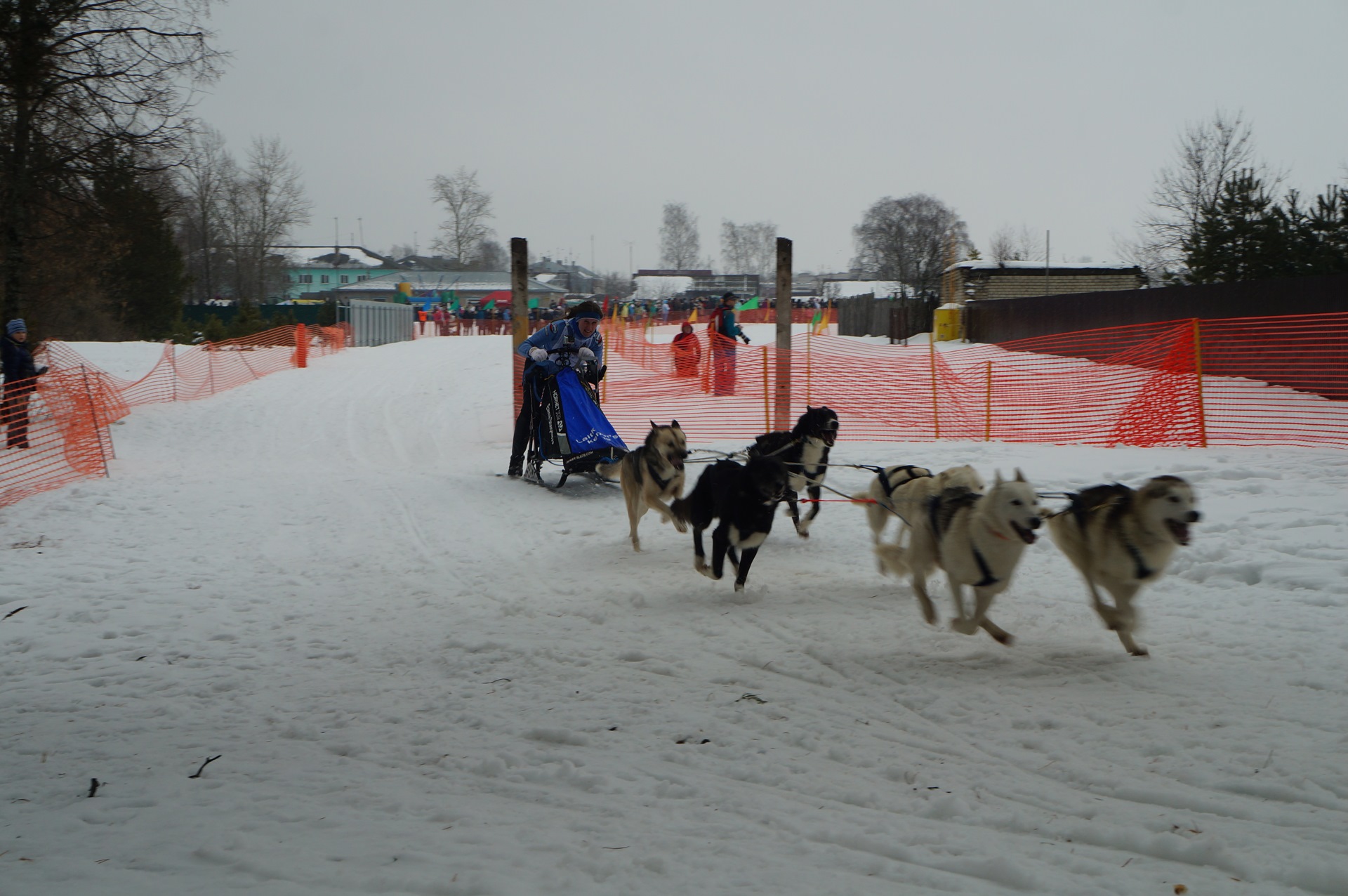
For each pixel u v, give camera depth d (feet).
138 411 58.08
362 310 125.70
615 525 28.43
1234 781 10.48
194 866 9.44
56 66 43.29
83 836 10.32
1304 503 23.15
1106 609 15.20
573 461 32.27
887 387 55.77
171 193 59.36
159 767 12.67
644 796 11.09
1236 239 66.23
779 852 9.48
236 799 11.38
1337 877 8.20
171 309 121.60
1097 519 14.97
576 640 17.93
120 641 18.81
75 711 15.15
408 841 9.94
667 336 131.64
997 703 13.53
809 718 13.43
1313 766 10.72
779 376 37.37
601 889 8.67
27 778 12.41
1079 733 12.26
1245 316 51.62
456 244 272.72
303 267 354.13
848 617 18.54
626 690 15.01
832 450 36.63
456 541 27.07
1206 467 28.43
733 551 21.84
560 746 12.89
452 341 119.85
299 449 48.49
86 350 86.22
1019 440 39.58
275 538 27.99
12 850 9.98
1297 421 37.06
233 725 14.34
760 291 287.69
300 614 20.48
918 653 16.11
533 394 34.55
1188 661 14.78
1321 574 17.80
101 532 28.48
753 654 16.53
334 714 14.60
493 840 9.93
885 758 11.85
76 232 54.39
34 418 47.21
